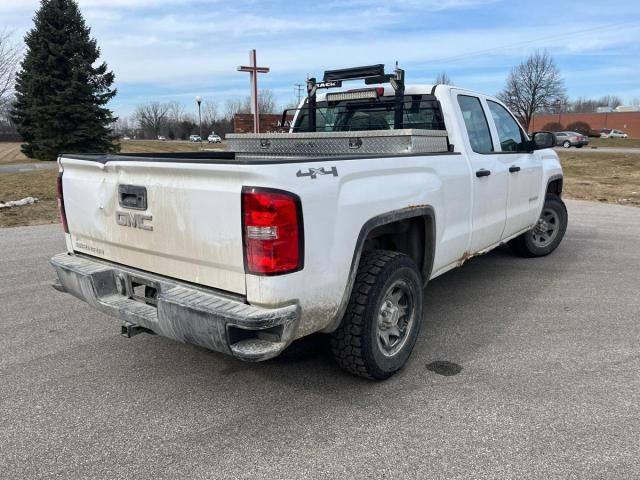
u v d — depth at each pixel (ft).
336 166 9.59
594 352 12.55
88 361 12.43
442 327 14.25
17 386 11.21
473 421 9.68
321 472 8.37
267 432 9.49
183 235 9.41
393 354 11.25
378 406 10.30
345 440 9.20
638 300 16.29
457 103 14.79
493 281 18.42
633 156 101.86
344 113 17.42
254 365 12.15
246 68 58.95
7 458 8.81
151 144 187.52
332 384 11.23
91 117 95.55
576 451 8.76
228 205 8.66
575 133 152.46
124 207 10.37
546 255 21.99
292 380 11.43
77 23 95.66
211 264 9.16
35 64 94.07
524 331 13.91
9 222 31.01
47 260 21.72
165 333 9.53
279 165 8.54
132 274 10.48
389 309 11.08
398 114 14.69
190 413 10.16
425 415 9.93
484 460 8.57
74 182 11.55
